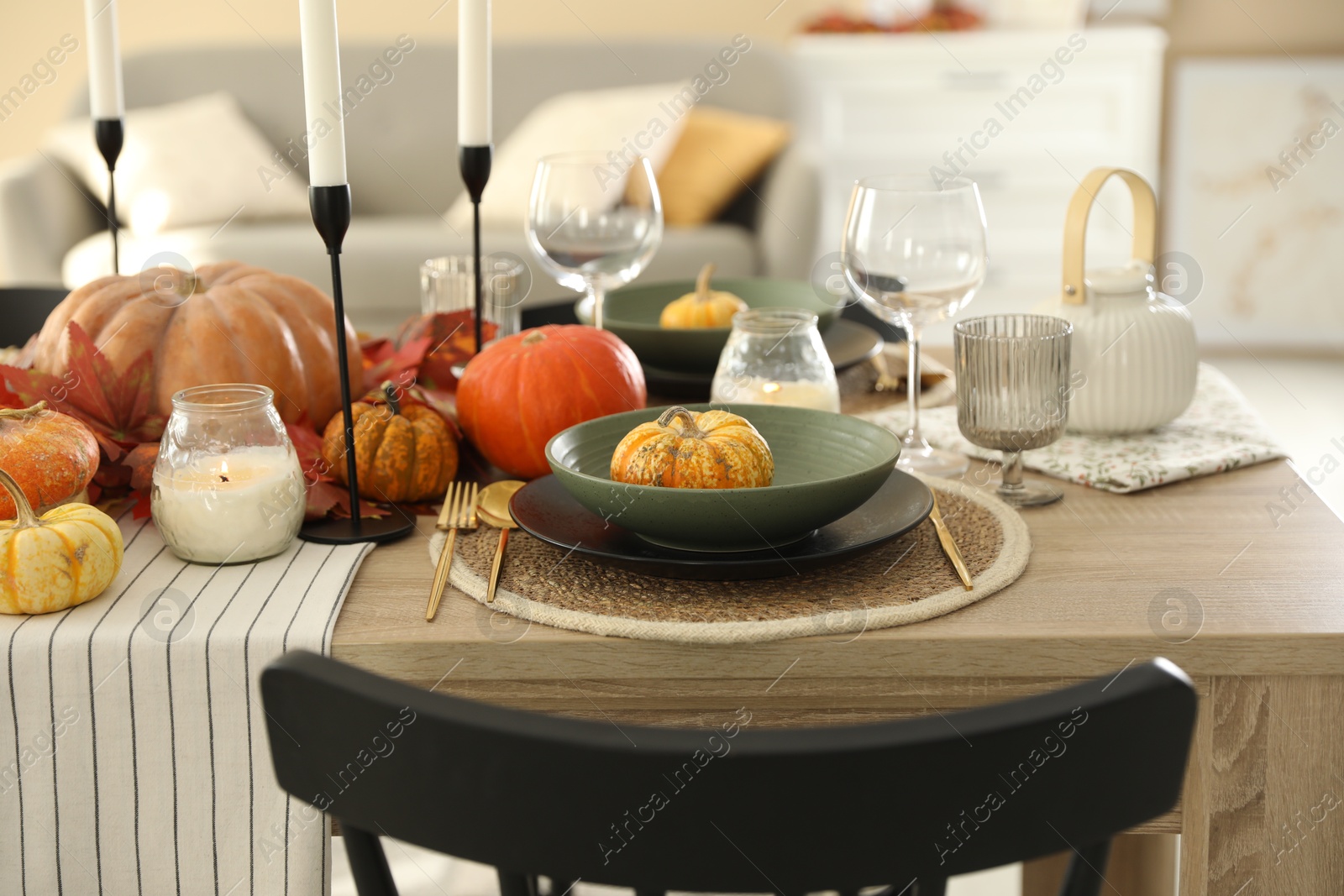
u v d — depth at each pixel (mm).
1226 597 752
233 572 802
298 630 714
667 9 4031
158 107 3393
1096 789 497
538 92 3480
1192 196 4074
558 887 732
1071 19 3971
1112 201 3961
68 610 740
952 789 479
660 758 470
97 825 729
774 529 753
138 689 712
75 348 896
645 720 751
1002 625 723
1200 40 4012
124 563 817
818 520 758
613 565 817
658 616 733
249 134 3266
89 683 711
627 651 720
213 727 719
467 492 934
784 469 884
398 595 780
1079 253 1036
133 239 2998
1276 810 745
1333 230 4035
